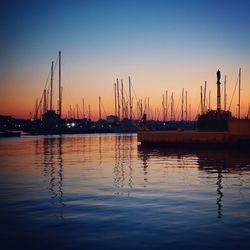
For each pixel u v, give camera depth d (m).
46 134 115.69
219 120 62.78
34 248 8.85
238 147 42.91
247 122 42.56
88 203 13.90
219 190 16.78
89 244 9.09
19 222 11.17
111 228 10.42
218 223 10.92
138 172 24.05
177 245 8.96
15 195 15.65
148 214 12.04
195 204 13.62
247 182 19.39
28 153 42.84
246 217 11.65
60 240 9.41
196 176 21.91
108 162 31.42
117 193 16.03
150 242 9.19
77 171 24.72
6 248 8.88
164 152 42.47
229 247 8.81
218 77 63.53
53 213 12.30
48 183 19.17
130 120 120.62
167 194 15.72
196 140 45.47
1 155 39.69
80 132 134.00
